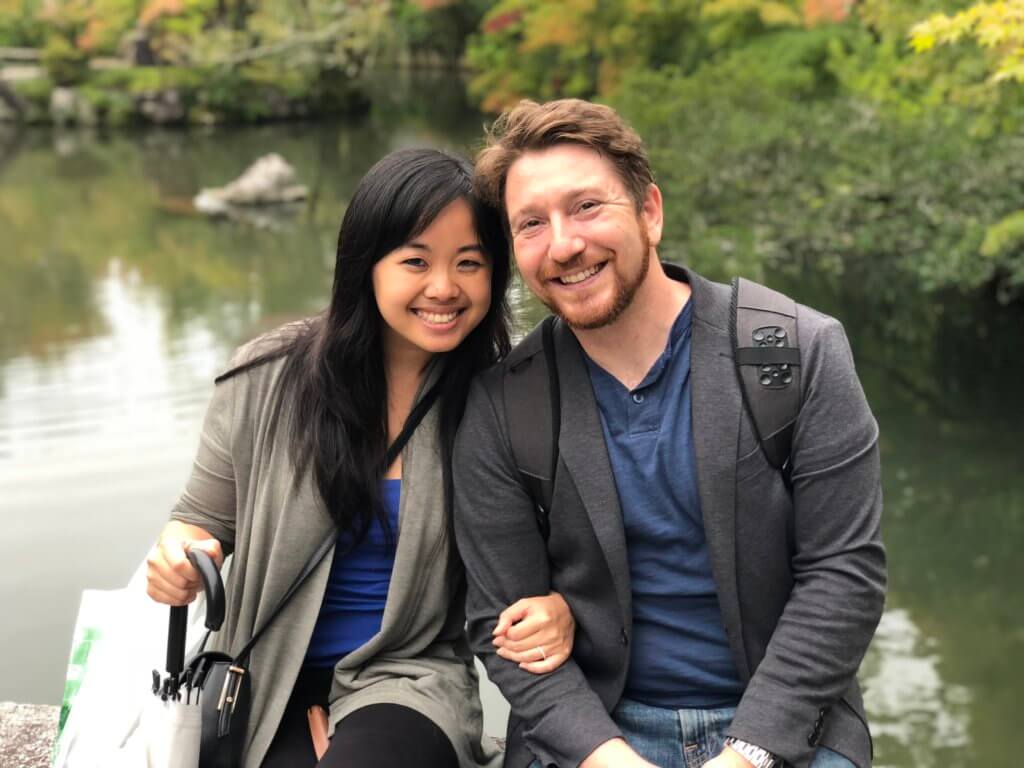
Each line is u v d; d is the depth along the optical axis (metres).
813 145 10.62
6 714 2.68
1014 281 8.30
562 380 1.94
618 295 1.84
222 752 2.04
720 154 10.90
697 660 1.93
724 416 1.85
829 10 15.70
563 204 1.82
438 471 2.07
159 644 2.04
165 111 29.41
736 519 1.86
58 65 30.33
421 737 1.97
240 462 2.11
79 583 5.28
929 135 9.73
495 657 1.96
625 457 1.91
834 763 1.86
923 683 4.89
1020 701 4.70
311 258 13.92
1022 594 5.52
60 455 6.98
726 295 1.91
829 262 10.38
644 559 1.92
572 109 1.84
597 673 1.97
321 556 2.06
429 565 2.08
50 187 20.16
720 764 1.80
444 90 34.69
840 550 1.84
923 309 9.68
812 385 1.84
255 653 2.08
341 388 2.04
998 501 6.46
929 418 7.72
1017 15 5.25
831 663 1.83
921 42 5.60
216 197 18.22
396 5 34.66
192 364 9.16
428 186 1.95
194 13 30.02
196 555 1.83
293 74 30.41
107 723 1.95
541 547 1.99
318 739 2.05
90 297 11.88
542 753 1.91
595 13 19.45
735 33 17.77
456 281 1.99
